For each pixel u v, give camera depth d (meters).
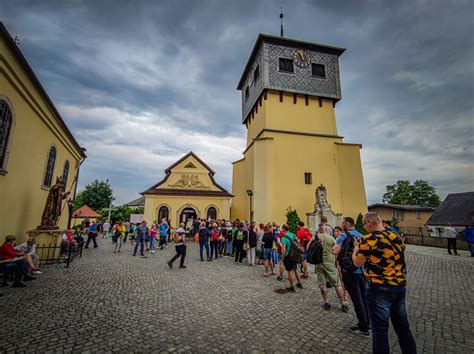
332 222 18.03
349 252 4.38
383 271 3.09
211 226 13.80
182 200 23.58
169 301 5.61
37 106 9.79
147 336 3.91
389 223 9.23
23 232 9.65
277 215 19.78
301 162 21.30
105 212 37.56
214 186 25.06
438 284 7.44
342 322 4.60
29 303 5.29
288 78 22.41
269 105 21.95
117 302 5.46
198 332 4.10
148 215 22.80
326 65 23.67
